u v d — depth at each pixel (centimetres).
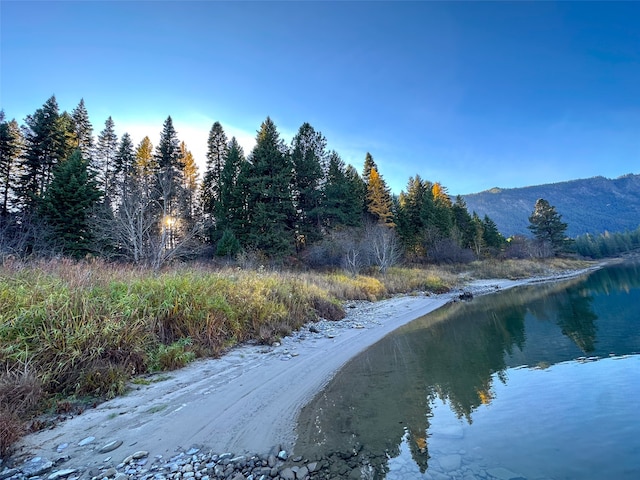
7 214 2269
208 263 2005
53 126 2706
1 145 2575
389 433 395
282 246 2656
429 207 4319
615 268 4509
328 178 3572
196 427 414
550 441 360
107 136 3691
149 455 349
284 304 1081
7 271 718
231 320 823
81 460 338
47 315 527
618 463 313
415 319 1254
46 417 423
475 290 2303
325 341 888
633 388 489
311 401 505
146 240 1614
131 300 665
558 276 3409
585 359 651
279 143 3316
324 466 327
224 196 2930
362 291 1838
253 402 496
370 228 3081
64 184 2073
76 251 1873
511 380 561
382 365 687
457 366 661
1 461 333
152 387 536
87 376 491
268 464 333
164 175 2173
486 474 305
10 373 439
